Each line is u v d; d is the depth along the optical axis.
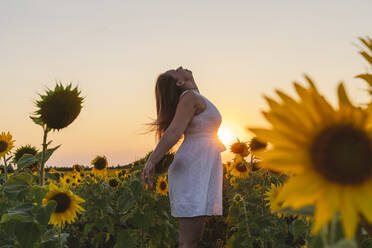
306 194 0.46
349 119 0.48
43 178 2.23
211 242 4.41
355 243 0.43
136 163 3.97
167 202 3.74
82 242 4.25
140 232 3.54
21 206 2.03
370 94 0.54
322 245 0.52
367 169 0.45
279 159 0.47
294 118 0.47
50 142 2.12
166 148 2.56
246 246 3.37
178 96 3.01
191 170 2.61
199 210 2.54
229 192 4.66
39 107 1.96
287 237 3.25
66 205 2.40
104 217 3.89
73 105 1.98
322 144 0.47
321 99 0.48
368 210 0.44
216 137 2.78
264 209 3.62
